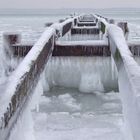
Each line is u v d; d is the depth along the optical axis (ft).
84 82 20.21
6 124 6.55
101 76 20.13
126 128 9.30
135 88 7.79
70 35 37.42
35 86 11.32
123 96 9.66
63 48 19.95
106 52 19.76
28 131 9.53
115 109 16.06
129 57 10.93
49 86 20.59
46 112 15.42
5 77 18.71
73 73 20.38
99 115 15.05
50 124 13.53
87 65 20.08
